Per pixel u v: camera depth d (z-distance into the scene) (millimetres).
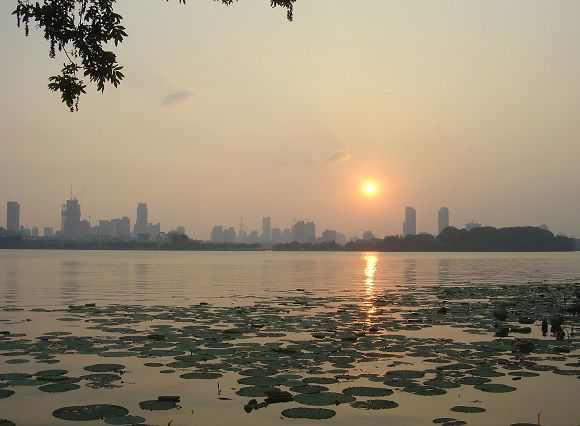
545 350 13094
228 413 8281
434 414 8273
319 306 23625
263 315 20109
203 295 29844
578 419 8086
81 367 11133
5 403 8742
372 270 65938
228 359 11867
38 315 20109
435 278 47750
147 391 9438
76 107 9930
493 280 44406
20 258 115938
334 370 10844
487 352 12766
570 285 36281
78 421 7914
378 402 8766
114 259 116625
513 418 8109
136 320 18547
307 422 7918
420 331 16094
